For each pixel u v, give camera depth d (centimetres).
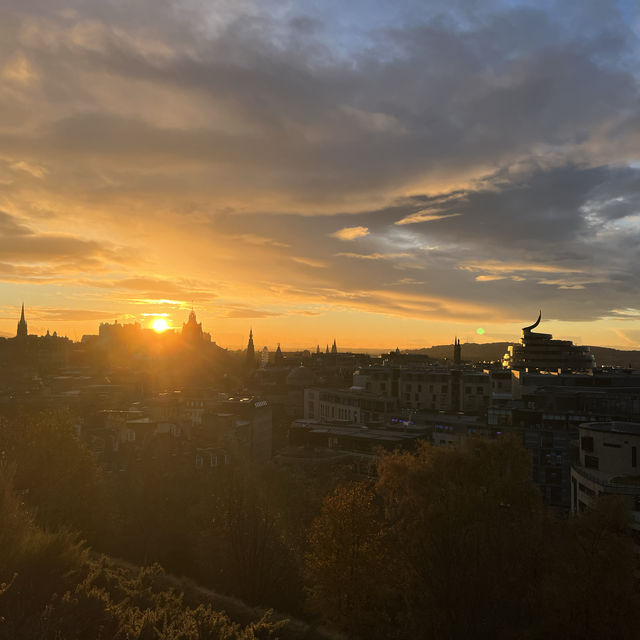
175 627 2667
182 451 11831
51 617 2219
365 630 4822
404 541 4991
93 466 7344
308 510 8019
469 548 4150
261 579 5569
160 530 7162
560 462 10894
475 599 3969
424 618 4084
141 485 8544
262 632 3356
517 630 4034
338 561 5072
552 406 11988
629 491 6619
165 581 3950
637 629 4209
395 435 13462
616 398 11662
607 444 7688
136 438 12669
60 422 7162
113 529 7088
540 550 4644
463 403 19275
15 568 2620
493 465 5391
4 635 2066
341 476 10588
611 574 4344
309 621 5078
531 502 5216
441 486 5188
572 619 4250
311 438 13962
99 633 2272
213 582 6053
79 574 2862
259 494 7400
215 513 7075
